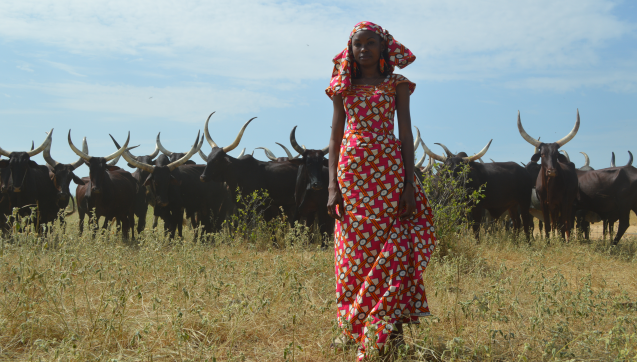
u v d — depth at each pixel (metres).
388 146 3.22
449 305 4.24
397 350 2.97
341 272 3.24
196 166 13.89
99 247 5.69
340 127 3.36
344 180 3.25
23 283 3.73
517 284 5.03
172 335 3.34
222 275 4.91
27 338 3.29
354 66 3.39
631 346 3.09
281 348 3.32
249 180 11.89
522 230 10.59
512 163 12.34
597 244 9.59
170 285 4.30
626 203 10.76
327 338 3.46
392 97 3.26
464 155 12.41
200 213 13.55
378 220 3.17
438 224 7.07
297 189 11.20
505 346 3.29
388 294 3.01
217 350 3.24
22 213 11.23
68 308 3.79
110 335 3.26
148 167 12.62
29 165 11.29
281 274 4.78
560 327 3.33
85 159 12.48
